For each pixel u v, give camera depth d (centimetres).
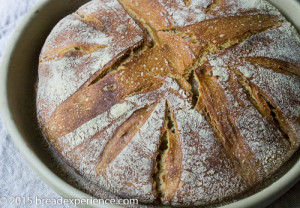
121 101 28
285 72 30
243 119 28
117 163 27
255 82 29
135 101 28
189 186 26
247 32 30
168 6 31
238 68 29
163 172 27
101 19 32
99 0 35
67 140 29
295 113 29
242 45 29
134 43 30
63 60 31
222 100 28
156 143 27
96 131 28
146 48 30
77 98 29
